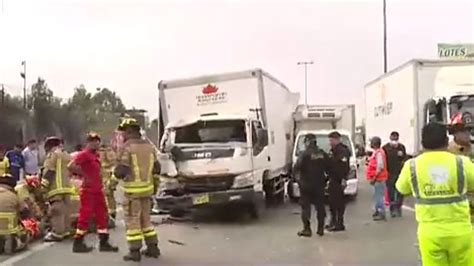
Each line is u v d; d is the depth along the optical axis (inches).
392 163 610.9
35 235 487.5
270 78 701.3
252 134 610.5
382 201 603.5
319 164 506.3
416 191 229.1
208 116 625.3
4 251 434.3
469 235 225.6
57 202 487.5
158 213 650.8
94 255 428.5
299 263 396.8
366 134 1074.1
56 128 1721.2
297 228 559.2
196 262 403.5
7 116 1576.0
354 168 765.3
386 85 898.1
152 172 416.5
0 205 432.8
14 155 765.3
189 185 588.1
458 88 714.8
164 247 464.1
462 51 1449.3
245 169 586.2
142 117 836.6
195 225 587.5
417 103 740.7
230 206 607.8
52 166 487.5
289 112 920.9
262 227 568.7
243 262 402.0
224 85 656.4
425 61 744.3
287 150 869.8
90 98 1955.0
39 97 1745.8
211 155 585.6
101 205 444.1
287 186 825.5
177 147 596.1
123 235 526.0
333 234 516.7
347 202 776.3
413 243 467.5
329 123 983.6
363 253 429.1
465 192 225.6
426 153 231.0
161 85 667.4
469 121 650.2
